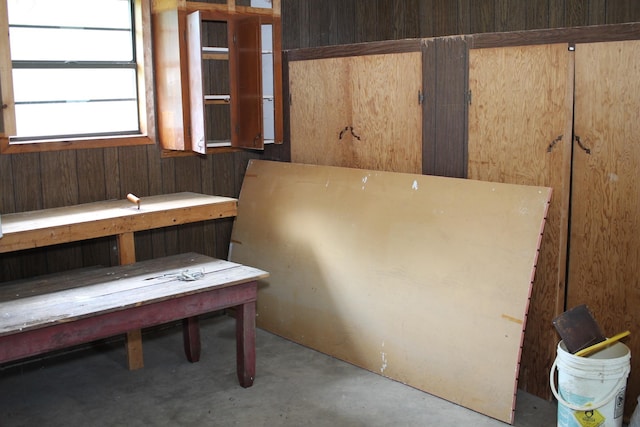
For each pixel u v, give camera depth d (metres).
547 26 4.68
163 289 3.54
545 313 3.75
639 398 3.22
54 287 3.58
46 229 3.65
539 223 3.51
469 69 3.88
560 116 3.55
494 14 4.93
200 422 3.57
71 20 4.27
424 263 3.92
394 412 3.64
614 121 3.41
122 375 4.16
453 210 3.87
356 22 5.52
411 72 4.15
